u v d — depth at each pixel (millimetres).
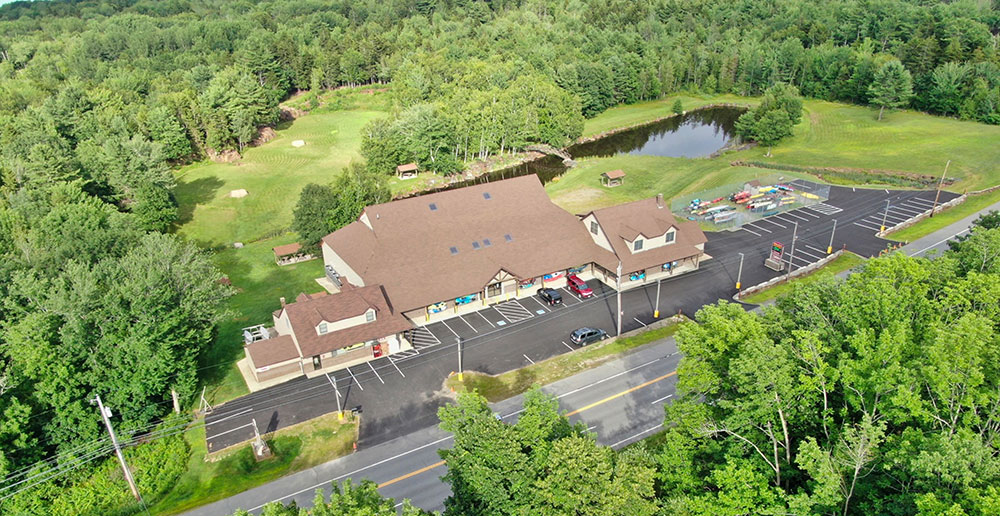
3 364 52219
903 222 94750
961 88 155125
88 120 128000
